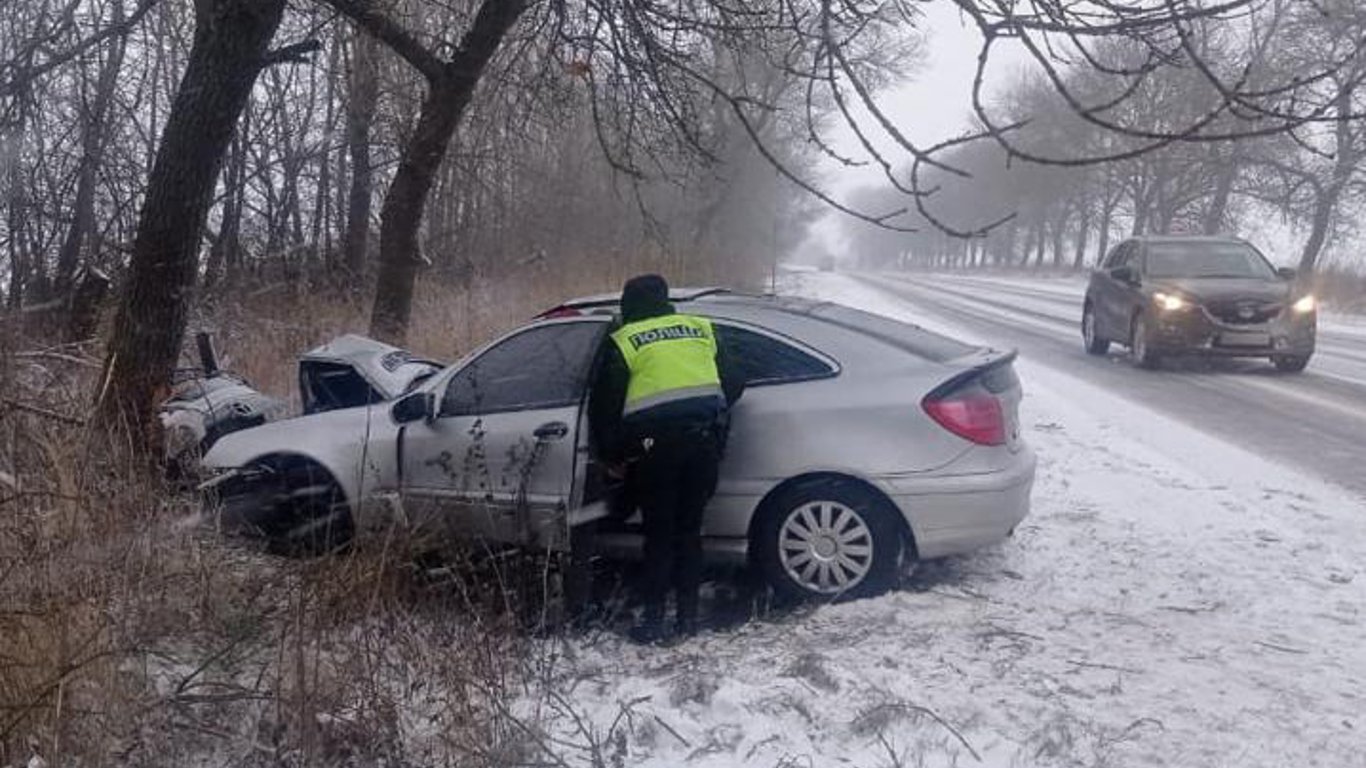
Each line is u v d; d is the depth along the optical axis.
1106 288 18.17
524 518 5.87
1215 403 13.41
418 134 10.74
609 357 5.80
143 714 4.29
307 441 6.57
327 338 12.05
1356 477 9.38
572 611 5.87
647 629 5.84
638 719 4.63
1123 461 9.98
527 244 21.34
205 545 5.53
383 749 4.32
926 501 6.27
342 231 18.97
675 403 5.77
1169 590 6.49
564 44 8.82
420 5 11.46
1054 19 3.59
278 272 16.62
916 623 5.88
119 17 12.16
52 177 13.64
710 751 4.48
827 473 6.32
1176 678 5.18
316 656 4.49
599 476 5.90
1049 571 6.80
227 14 6.96
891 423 6.30
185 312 7.25
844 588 6.33
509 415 6.33
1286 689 5.07
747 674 5.18
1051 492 8.82
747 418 6.39
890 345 6.57
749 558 6.45
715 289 7.30
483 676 4.69
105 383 5.77
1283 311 15.98
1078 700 4.93
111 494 5.38
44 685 4.08
